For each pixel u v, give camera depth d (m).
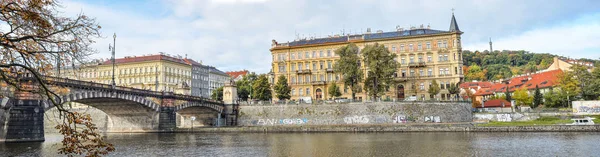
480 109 102.25
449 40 112.31
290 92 118.69
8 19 15.45
